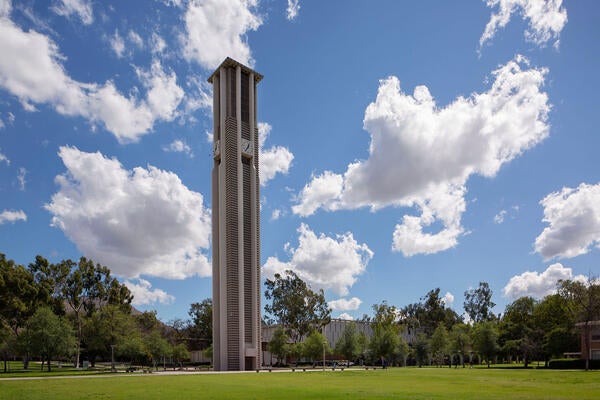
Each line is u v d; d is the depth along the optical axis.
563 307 73.00
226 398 23.67
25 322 79.44
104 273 100.38
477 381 37.22
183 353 98.88
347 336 96.94
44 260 91.38
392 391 27.50
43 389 30.97
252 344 78.75
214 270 81.62
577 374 48.72
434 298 132.25
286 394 25.97
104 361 121.00
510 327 88.00
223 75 87.88
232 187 82.31
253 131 88.00
